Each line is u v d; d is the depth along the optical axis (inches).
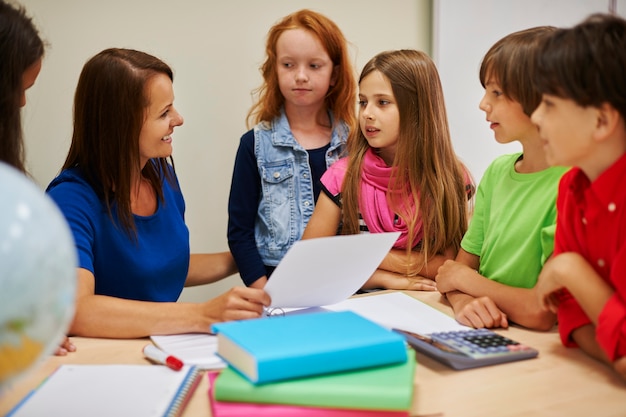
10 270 18.9
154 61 49.3
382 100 59.8
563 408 30.0
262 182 69.9
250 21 81.0
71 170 49.2
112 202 49.3
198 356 36.6
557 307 38.4
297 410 28.2
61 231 20.9
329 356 29.4
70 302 21.2
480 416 29.1
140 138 49.1
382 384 28.4
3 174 20.5
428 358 36.1
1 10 38.0
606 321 33.1
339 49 69.8
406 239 59.9
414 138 59.8
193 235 83.0
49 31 74.4
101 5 75.7
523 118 45.6
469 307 42.6
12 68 38.0
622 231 33.6
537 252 46.4
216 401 29.0
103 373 33.6
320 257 37.3
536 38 44.4
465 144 90.4
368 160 61.8
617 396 31.3
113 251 49.9
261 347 29.4
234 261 70.4
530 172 48.2
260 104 77.0
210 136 81.7
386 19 87.0
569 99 31.6
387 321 42.4
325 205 63.1
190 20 78.9
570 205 37.8
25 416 28.6
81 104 48.4
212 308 40.8
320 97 69.1
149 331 40.7
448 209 60.2
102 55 48.2
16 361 19.9
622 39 30.9
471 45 88.1
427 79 60.2
